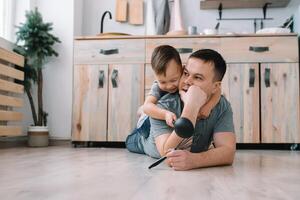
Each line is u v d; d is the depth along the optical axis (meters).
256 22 3.04
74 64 2.67
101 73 2.63
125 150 2.21
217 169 1.18
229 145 1.27
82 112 2.64
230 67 2.53
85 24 3.18
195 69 1.17
